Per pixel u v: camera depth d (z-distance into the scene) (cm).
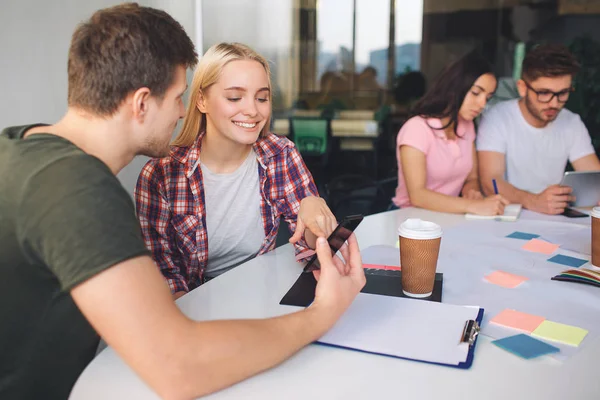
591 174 180
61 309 79
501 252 132
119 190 71
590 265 122
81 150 73
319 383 72
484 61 205
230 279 114
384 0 615
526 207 185
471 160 221
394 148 546
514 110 235
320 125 486
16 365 79
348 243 96
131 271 66
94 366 77
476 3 600
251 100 133
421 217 172
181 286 131
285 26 543
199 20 248
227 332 70
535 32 559
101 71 77
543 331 87
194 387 67
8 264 72
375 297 100
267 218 150
